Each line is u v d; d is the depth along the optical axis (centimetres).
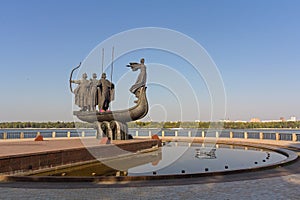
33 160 1086
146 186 718
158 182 763
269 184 751
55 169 1183
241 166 1250
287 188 707
